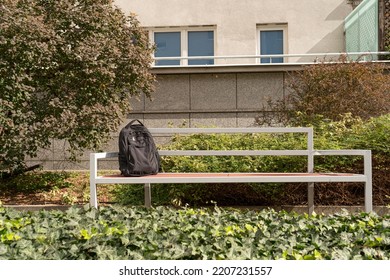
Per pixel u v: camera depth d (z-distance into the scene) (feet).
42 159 38.11
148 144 22.67
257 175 22.15
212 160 26.13
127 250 12.56
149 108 39.55
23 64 27.73
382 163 25.48
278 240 13.48
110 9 30.99
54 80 30.19
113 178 21.35
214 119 39.22
